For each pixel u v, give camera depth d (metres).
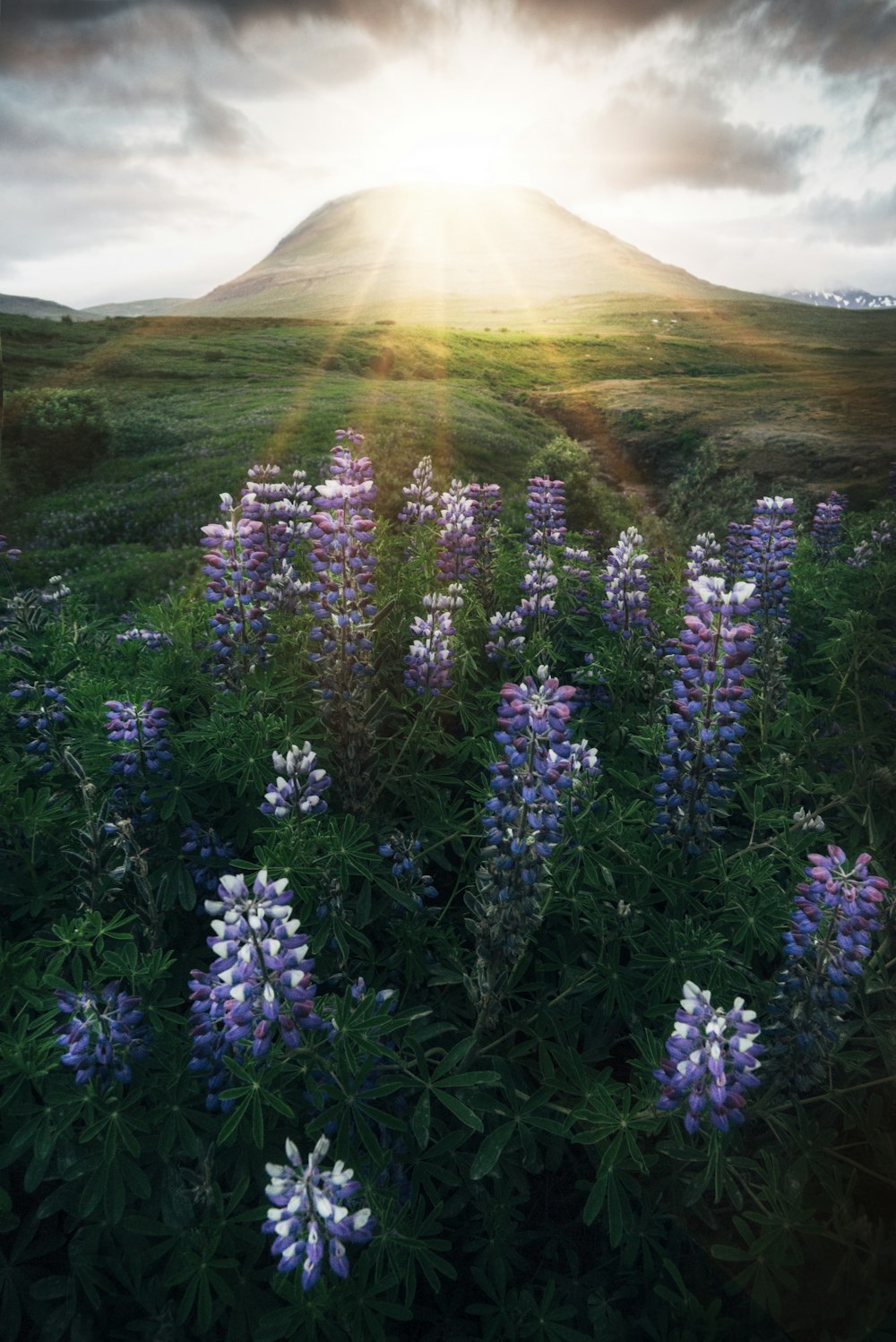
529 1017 3.79
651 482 52.91
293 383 69.12
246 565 5.14
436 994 4.05
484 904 3.46
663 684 5.71
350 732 4.49
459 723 5.76
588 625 7.03
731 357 125.00
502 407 69.88
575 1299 3.30
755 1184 3.37
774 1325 3.02
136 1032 3.19
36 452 41.78
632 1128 3.07
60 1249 3.18
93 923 3.49
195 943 4.12
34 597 5.60
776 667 5.83
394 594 6.62
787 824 4.56
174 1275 2.86
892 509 10.45
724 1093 2.57
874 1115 3.35
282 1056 2.97
